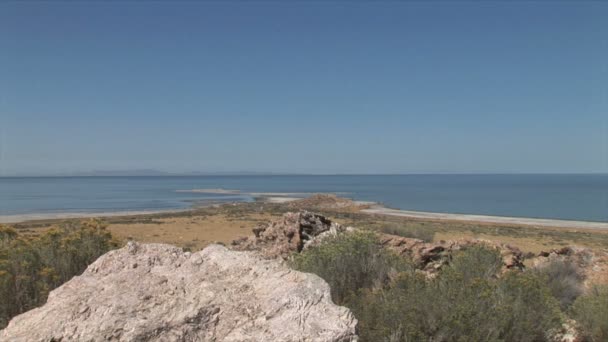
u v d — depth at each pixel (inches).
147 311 147.3
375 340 223.5
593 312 322.3
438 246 475.2
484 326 234.5
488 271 383.6
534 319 267.1
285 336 135.0
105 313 144.8
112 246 292.8
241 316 146.3
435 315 234.2
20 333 142.4
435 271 437.4
